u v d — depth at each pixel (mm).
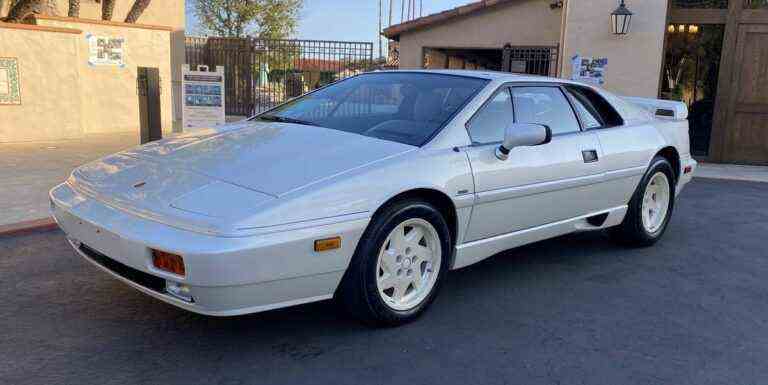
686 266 5289
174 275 3006
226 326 3738
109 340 3518
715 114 11727
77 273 4562
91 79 12742
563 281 4793
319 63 16203
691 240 6148
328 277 3344
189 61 17812
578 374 3336
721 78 11594
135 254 3117
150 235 3053
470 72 4742
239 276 2984
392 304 3727
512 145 4027
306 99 4969
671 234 6371
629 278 4922
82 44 12469
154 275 3090
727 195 8656
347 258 3379
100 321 3760
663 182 5863
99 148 10656
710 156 11867
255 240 3000
